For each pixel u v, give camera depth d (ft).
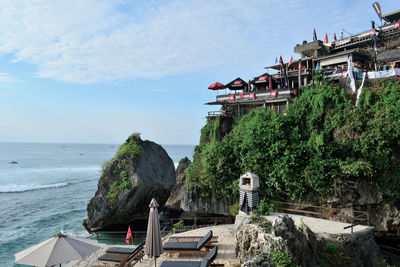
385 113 68.39
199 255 43.60
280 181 75.36
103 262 44.21
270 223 40.70
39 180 223.51
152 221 35.70
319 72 91.66
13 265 69.36
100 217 98.53
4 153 632.38
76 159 470.80
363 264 40.45
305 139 77.36
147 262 43.39
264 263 30.30
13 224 104.78
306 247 36.68
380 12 119.55
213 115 116.06
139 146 110.42
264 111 93.15
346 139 71.61
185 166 144.36
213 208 91.15
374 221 65.26
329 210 68.03
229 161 86.43
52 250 30.60
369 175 65.41
